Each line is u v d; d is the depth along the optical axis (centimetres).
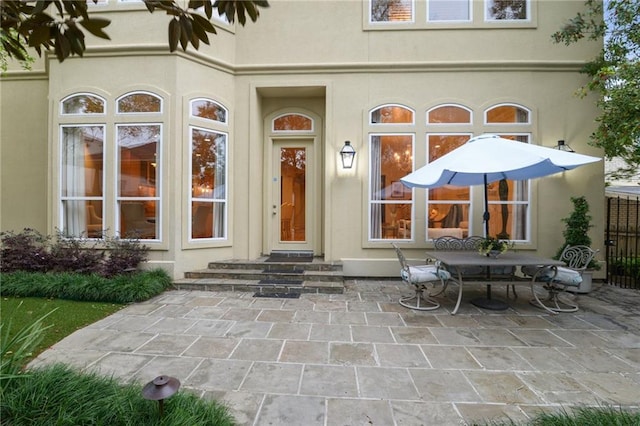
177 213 582
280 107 720
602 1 617
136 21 590
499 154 420
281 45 667
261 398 247
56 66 601
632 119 477
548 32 645
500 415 229
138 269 561
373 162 663
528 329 392
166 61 588
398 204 660
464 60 650
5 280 509
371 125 654
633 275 607
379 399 248
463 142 653
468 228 652
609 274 629
